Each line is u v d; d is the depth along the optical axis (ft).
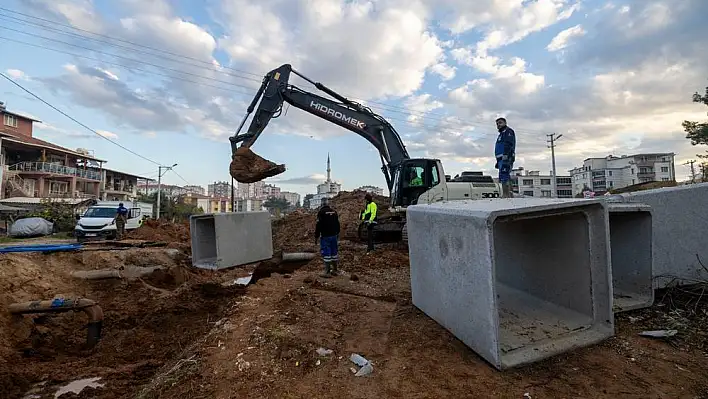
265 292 21.07
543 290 15.53
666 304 15.51
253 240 26.35
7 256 23.31
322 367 11.83
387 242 44.24
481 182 40.22
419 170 38.34
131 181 171.32
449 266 13.52
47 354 17.21
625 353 11.96
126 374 14.75
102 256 27.91
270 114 41.78
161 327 19.98
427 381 10.73
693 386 10.14
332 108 43.34
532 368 11.23
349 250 40.01
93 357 16.70
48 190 117.60
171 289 27.09
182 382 11.18
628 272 16.31
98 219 57.57
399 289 21.90
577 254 13.83
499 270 18.44
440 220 14.16
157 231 58.34
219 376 11.21
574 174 268.00
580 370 11.06
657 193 16.84
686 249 16.84
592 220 13.12
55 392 13.56
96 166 144.77
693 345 12.35
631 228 16.12
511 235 17.54
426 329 14.40
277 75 42.16
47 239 59.72
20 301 20.03
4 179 101.30
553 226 14.90
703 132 70.08
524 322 13.78
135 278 26.76
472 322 12.03
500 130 26.11
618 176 239.91
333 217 27.04
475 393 10.02
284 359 12.26
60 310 18.43
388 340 13.91
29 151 116.98
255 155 37.09
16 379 14.08
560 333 12.72
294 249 42.73
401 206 38.91
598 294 13.07
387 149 43.57
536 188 258.98
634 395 9.80
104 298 24.34
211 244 26.30
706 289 15.47
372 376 11.18
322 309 17.81
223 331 14.73
